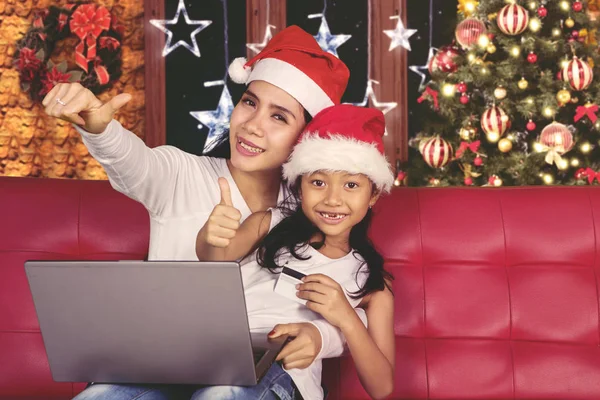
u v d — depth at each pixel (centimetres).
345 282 137
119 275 98
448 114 344
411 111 458
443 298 163
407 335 162
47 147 454
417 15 455
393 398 159
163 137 463
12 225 166
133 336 102
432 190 172
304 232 140
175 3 459
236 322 98
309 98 143
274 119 142
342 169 132
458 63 342
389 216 167
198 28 460
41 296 100
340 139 135
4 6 448
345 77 151
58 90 112
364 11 455
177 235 141
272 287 135
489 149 346
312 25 458
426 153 337
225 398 102
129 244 167
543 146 321
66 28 448
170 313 99
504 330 162
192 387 120
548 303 162
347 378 160
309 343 119
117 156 123
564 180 341
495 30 339
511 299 162
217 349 101
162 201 140
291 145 142
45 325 102
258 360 109
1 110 450
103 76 449
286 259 139
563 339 160
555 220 165
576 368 159
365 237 146
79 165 456
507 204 168
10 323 162
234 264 95
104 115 115
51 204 168
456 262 165
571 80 316
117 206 169
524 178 330
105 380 107
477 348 161
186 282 97
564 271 163
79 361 105
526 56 337
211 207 143
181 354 102
